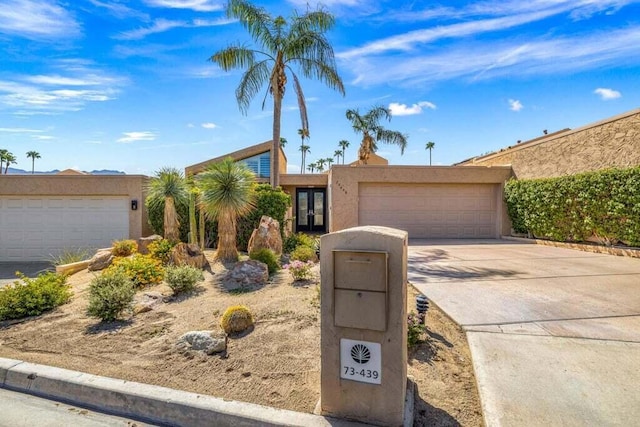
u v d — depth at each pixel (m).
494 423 2.33
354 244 2.31
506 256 9.52
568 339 3.67
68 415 2.74
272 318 4.30
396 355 2.23
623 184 9.35
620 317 4.34
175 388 2.87
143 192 12.23
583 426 2.29
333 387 2.38
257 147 18.36
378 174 14.12
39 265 11.44
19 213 12.12
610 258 9.03
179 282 5.52
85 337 3.98
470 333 3.85
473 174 14.19
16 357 3.51
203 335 3.62
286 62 12.84
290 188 18.36
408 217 14.42
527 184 12.88
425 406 2.58
